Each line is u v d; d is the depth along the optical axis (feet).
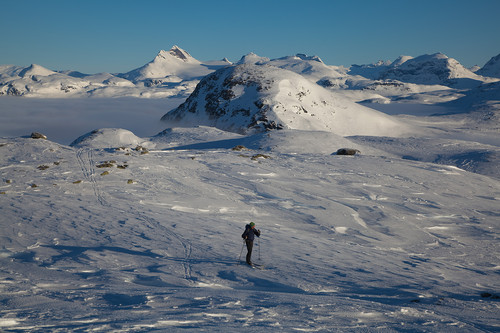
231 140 266.36
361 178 116.06
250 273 36.01
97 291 25.61
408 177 123.34
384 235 68.03
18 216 57.26
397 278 38.73
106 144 257.96
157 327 17.24
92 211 63.98
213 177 104.47
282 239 55.31
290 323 19.62
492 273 49.26
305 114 527.81
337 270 40.09
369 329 19.57
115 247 44.24
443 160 238.27
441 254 58.80
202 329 17.25
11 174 90.17
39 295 23.35
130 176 96.53
